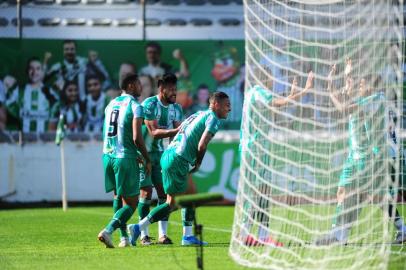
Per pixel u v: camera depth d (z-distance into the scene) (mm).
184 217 37062
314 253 30141
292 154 32812
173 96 38375
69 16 70688
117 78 67188
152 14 70625
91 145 67750
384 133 29969
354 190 33562
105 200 68062
